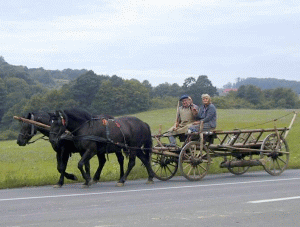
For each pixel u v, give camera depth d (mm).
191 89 111562
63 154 13375
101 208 8891
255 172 16375
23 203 9672
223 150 15086
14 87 116625
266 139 15055
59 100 93312
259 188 11555
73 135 12992
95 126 13195
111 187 12680
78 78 95438
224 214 8172
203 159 14461
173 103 102688
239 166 15102
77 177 14672
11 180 13453
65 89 95000
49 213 8422
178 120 15172
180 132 14672
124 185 13188
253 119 62531
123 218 7875
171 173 14773
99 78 96750
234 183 12797
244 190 11227
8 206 9305
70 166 19391
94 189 12180
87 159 12969
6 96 111250
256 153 15484
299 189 11297
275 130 15258
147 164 13969
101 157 14047
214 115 14641
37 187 13031
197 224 7391
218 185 12398
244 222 7547
